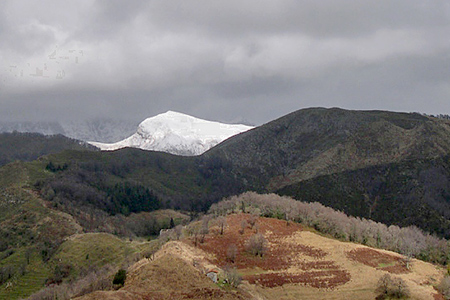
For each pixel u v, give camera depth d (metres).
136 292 130.00
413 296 164.50
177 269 148.38
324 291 165.38
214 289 138.25
